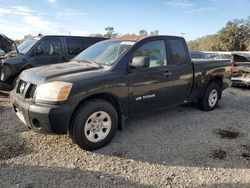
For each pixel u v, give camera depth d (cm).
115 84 467
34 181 358
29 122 428
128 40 536
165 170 396
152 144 481
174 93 581
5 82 808
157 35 556
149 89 524
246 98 882
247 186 361
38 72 458
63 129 413
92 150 449
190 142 495
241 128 578
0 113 627
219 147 476
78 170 389
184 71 596
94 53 548
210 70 670
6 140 476
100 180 366
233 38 5053
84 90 427
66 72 453
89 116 434
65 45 934
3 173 374
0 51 1323
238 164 418
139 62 474
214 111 701
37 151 441
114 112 468
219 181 371
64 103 409
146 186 356
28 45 894
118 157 430
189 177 379
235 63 1061
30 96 434
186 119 623
